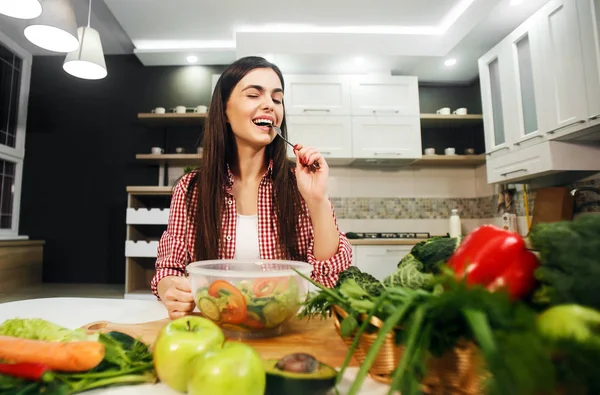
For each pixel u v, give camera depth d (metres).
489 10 2.00
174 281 0.72
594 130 1.64
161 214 2.46
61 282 2.85
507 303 0.28
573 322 0.26
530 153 1.95
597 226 0.32
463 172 3.00
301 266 0.65
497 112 2.29
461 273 0.37
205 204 1.04
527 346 0.24
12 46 2.78
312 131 2.61
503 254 0.38
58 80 3.01
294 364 0.35
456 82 3.01
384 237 2.70
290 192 1.09
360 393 0.37
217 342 0.38
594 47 1.56
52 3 1.49
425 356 0.29
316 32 2.56
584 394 0.22
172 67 3.00
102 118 2.97
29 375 0.35
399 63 2.64
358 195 2.94
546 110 1.81
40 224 2.90
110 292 2.50
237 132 1.04
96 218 2.91
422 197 2.97
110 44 2.87
